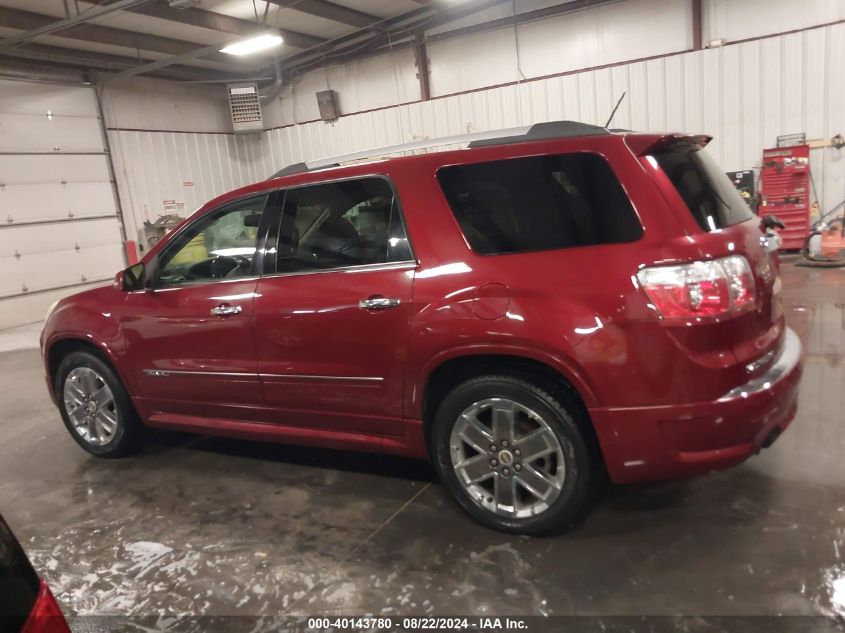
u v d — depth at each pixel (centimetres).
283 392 304
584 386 228
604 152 237
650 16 916
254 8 927
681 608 206
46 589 123
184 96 1263
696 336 216
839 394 371
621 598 213
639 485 288
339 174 288
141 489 337
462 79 1086
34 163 1022
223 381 322
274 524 286
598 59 963
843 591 207
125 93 1161
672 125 930
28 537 294
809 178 845
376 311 267
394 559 249
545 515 247
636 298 220
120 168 1155
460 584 229
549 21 985
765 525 248
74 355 377
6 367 702
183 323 328
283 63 1247
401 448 282
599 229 232
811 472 285
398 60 1143
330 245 287
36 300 1032
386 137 1194
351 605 223
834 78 826
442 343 251
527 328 233
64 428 457
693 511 263
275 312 295
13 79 989
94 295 369
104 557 270
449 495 299
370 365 274
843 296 621
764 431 229
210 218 328
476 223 253
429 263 258
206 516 300
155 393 352
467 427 258
